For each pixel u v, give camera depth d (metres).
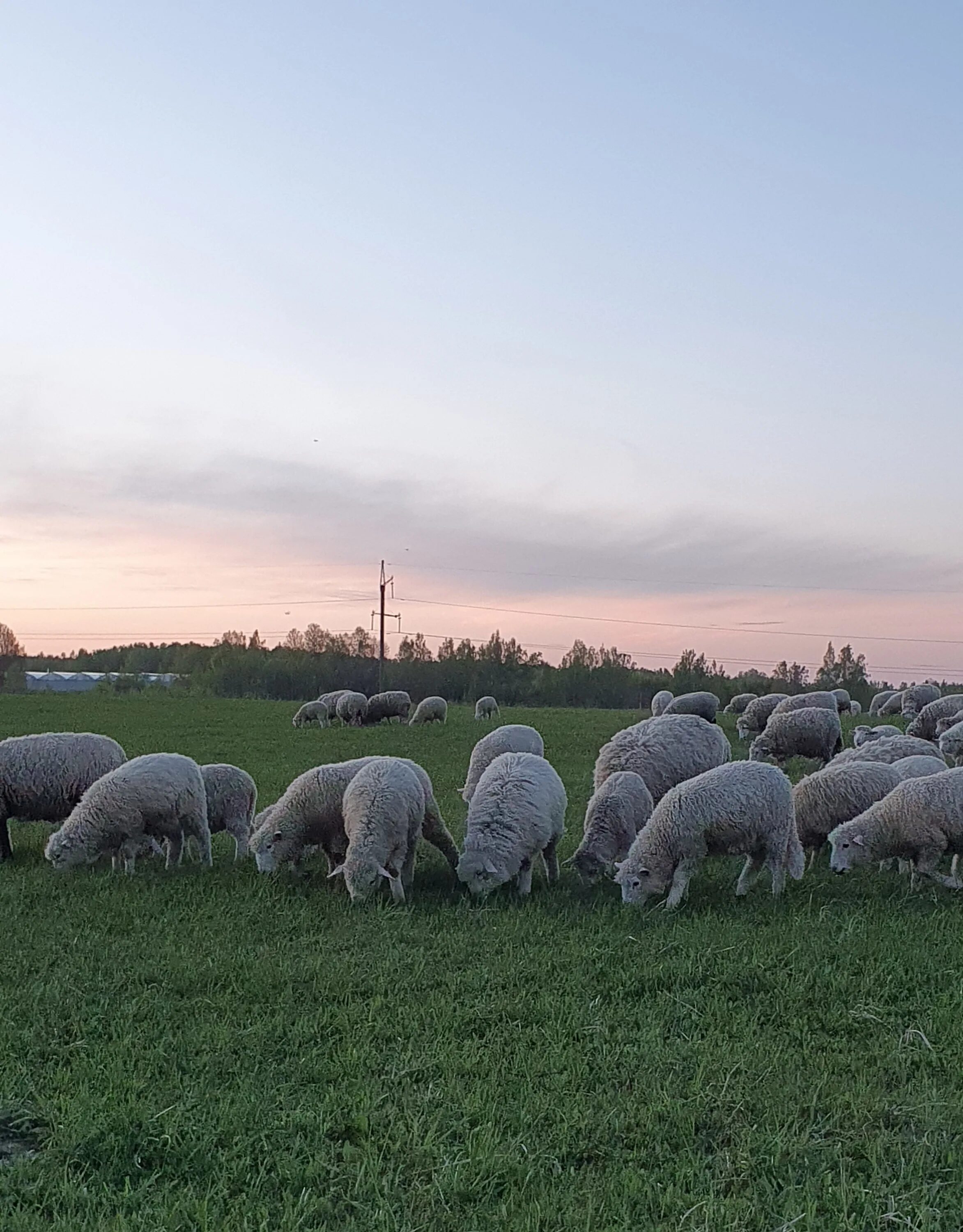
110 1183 5.17
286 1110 5.86
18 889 10.92
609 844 11.84
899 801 11.19
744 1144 5.46
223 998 7.63
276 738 32.12
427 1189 5.10
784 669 91.00
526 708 59.69
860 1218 4.80
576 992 7.79
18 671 93.12
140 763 12.23
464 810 16.86
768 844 10.73
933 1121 5.59
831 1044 6.78
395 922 9.77
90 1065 6.41
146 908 10.17
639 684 89.25
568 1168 5.30
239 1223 4.79
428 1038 6.93
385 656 91.38
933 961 8.34
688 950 8.71
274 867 11.68
